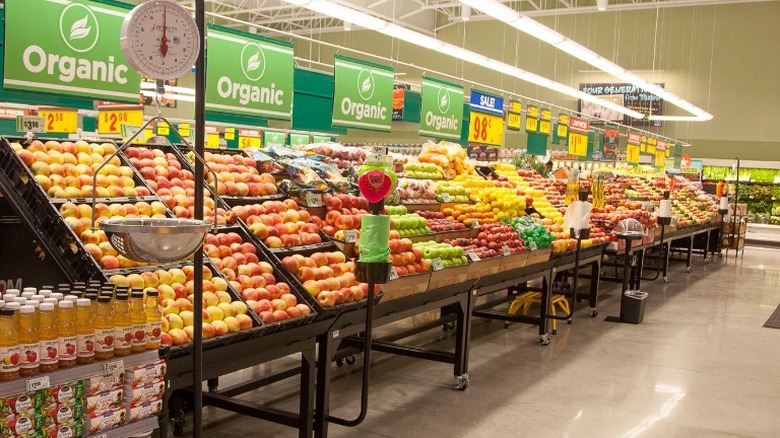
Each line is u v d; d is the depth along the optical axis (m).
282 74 6.04
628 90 21.91
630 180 14.85
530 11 21.00
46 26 4.27
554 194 9.95
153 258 2.39
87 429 2.57
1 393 2.31
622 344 7.53
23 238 3.63
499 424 4.91
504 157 15.84
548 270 7.44
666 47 21.47
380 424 4.80
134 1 14.48
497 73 23.20
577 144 14.51
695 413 5.38
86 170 3.88
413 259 5.10
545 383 5.96
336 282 4.36
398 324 8.02
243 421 4.78
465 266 5.57
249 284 3.96
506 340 7.48
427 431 4.71
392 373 6.04
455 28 23.53
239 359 3.64
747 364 6.91
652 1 21.17
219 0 20.97
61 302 2.49
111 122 9.85
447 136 8.55
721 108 21.06
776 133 20.48
